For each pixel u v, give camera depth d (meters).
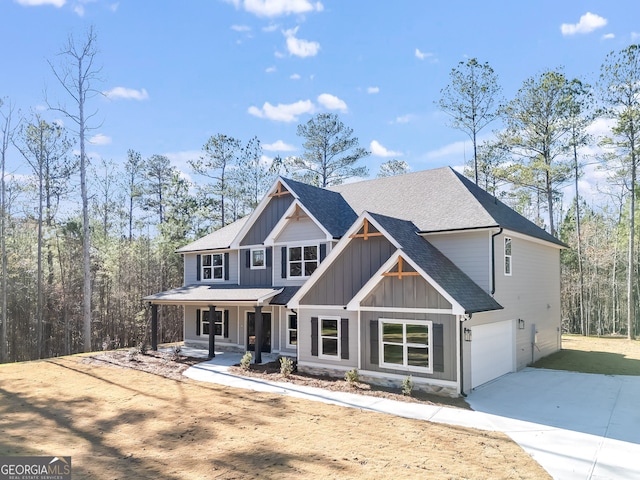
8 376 17.11
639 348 25.61
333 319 16.25
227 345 23.48
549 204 33.06
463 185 20.06
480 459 8.44
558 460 8.48
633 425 10.73
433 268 14.88
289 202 21.44
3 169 30.89
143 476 7.67
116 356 21.47
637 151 29.94
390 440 9.48
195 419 11.15
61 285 35.06
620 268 44.00
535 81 31.48
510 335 18.23
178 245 39.56
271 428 10.35
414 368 14.10
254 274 22.67
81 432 10.25
